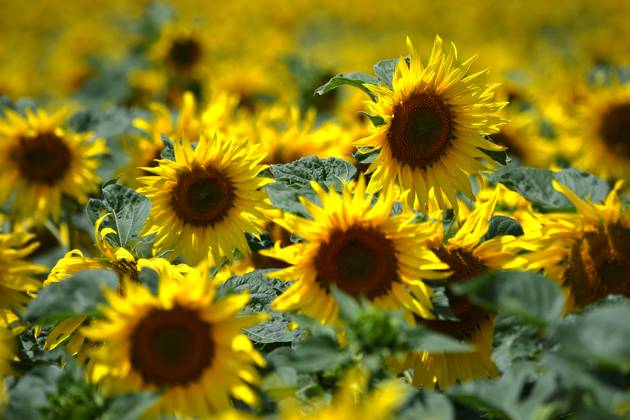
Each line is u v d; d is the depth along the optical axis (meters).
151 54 3.38
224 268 2.07
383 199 1.82
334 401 1.65
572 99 3.02
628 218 1.82
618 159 2.62
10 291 1.81
